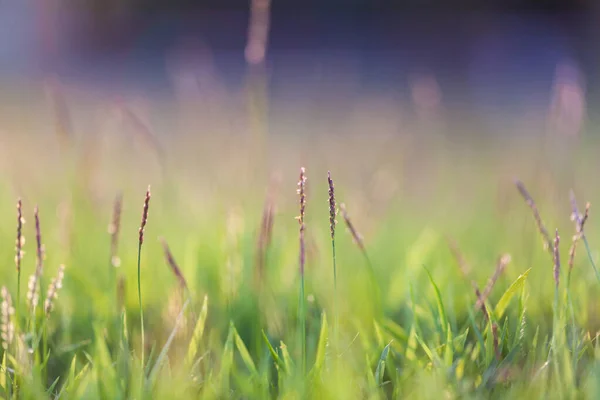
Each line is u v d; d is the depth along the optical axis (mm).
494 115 11906
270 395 2332
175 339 2617
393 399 2344
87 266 3775
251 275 3398
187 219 4703
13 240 4281
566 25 24859
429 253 3920
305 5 30109
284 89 19234
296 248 3957
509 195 4664
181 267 3676
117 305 2883
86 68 27219
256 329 2916
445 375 2248
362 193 4598
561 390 2164
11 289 3391
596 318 3055
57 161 5887
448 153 8094
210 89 5578
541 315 2930
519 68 21469
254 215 4066
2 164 6145
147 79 23281
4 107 13031
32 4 28391
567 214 4219
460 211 5633
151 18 29906
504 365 2375
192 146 5656
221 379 2377
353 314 3229
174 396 2242
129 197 5145
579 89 4191
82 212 4336
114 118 5008
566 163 4445
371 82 21125
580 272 3404
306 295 3281
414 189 6430
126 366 2322
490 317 2465
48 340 2869
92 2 29078
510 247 4055
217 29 29609
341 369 2309
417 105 6598
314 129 7707
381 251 4355
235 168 4852
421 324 3047
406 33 28844
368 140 7418
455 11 28688
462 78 21391
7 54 28234
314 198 5223
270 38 30000
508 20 26094
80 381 2406
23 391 2312
